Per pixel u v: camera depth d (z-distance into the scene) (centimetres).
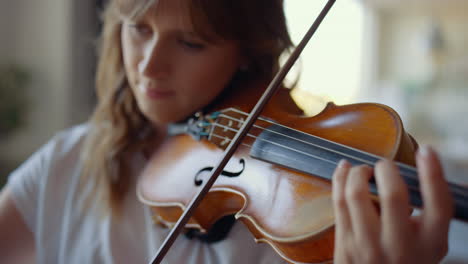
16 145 318
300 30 229
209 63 77
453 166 358
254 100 81
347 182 47
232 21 76
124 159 93
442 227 44
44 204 96
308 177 60
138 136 95
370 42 539
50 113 319
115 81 96
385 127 58
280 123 73
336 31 454
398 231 44
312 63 376
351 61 513
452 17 503
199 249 79
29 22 318
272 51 85
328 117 68
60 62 315
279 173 65
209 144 81
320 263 57
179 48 76
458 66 495
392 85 527
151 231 85
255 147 69
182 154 84
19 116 305
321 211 55
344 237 48
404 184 44
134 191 90
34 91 318
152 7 72
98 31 312
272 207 63
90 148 96
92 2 311
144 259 86
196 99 79
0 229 98
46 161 99
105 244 88
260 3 81
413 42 529
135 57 78
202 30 74
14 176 102
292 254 58
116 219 88
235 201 72
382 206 45
